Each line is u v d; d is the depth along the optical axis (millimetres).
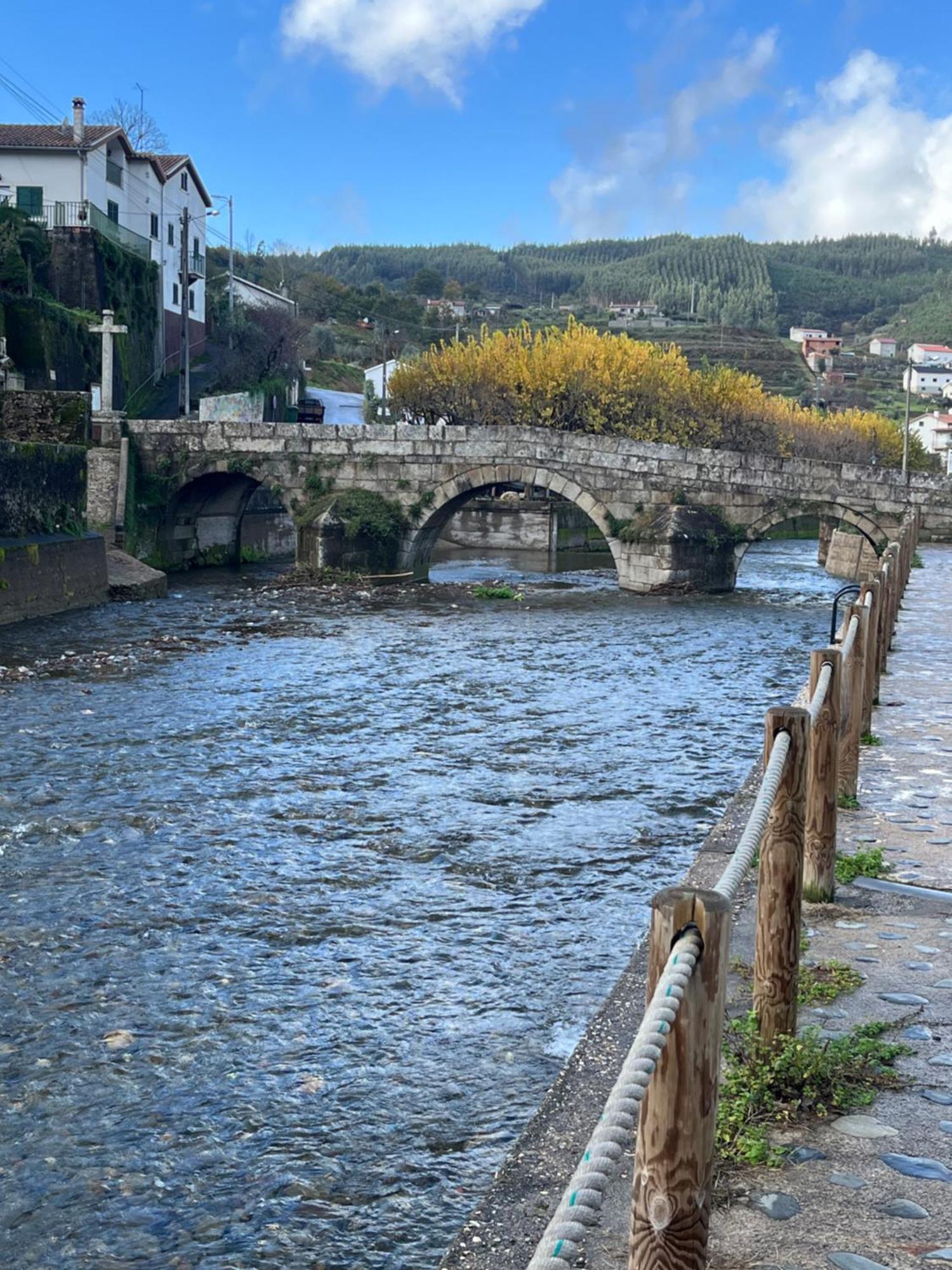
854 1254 4281
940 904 8328
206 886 13109
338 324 144125
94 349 58469
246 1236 6996
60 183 60688
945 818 10438
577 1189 2750
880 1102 5477
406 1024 9805
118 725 21156
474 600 43844
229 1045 9430
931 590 30266
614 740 20719
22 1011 9961
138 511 50094
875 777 11781
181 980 10633
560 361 75188
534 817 16062
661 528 47094
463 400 76812
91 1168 7730
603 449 49250
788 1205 4609
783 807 5832
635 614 40375
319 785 17484
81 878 13266
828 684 8172
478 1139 8055
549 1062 9156
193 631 33375
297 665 28281
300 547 49125
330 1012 10031
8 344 52312
